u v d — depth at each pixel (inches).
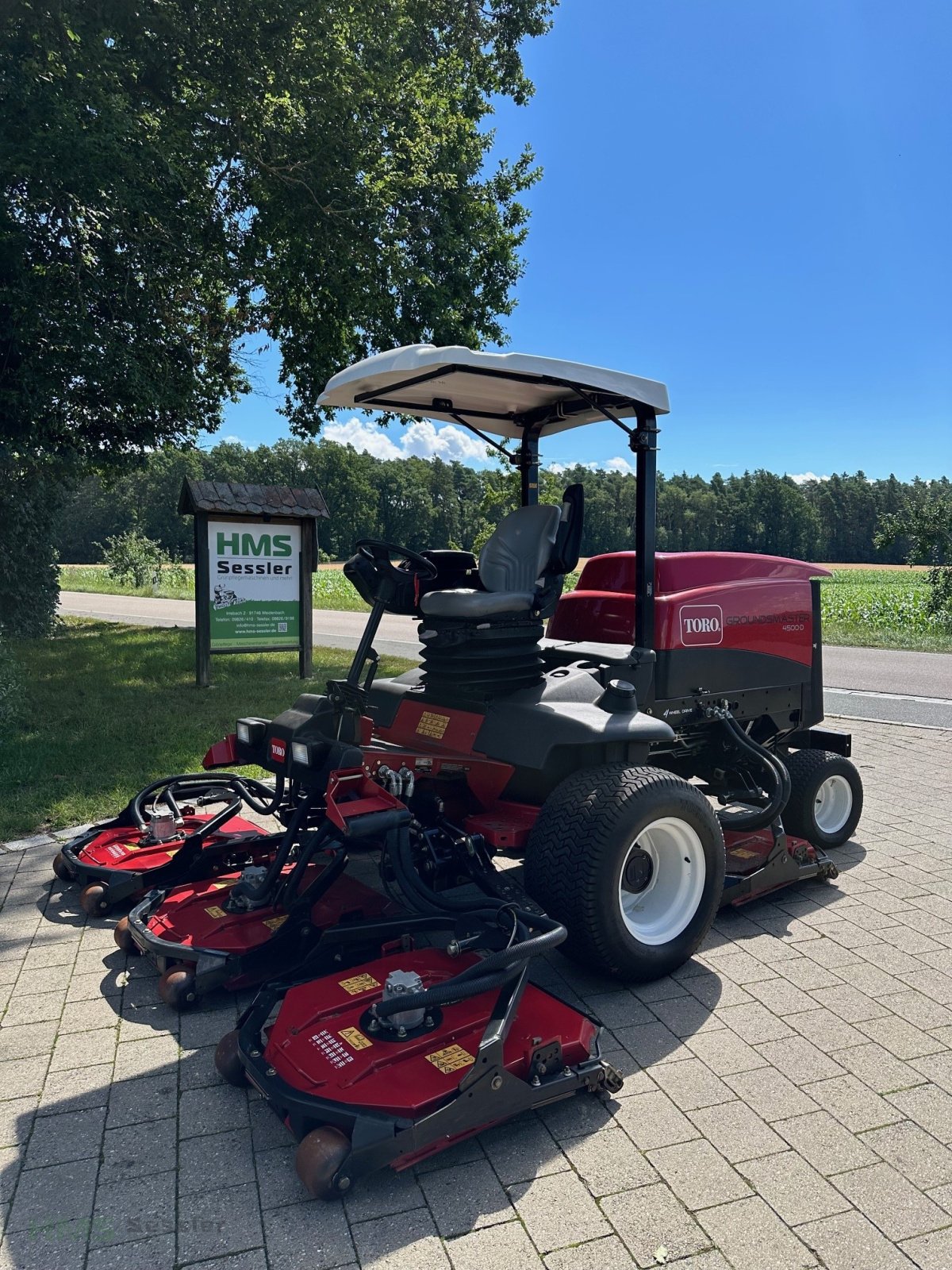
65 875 168.1
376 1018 98.1
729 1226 83.7
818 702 187.0
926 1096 104.4
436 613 142.6
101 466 573.9
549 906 124.3
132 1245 82.4
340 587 1272.1
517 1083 94.3
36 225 333.1
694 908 134.6
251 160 380.8
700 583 166.7
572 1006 109.4
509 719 137.5
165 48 355.3
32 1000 128.3
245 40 357.1
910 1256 79.8
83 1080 109.1
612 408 157.5
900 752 286.5
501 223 506.3
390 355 132.3
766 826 162.1
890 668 517.7
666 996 129.0
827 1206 86.1
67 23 316.2
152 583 1344.7
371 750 141.3
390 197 400.2
